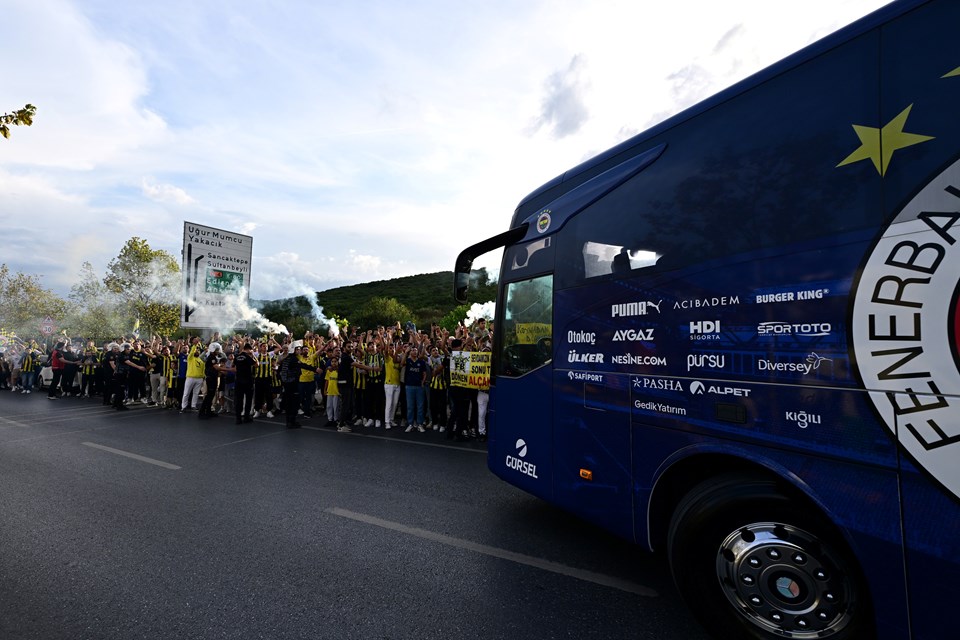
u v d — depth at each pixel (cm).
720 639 242
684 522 250
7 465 608
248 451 694
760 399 229
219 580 311
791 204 226
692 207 269
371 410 941
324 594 294
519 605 281
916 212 187
